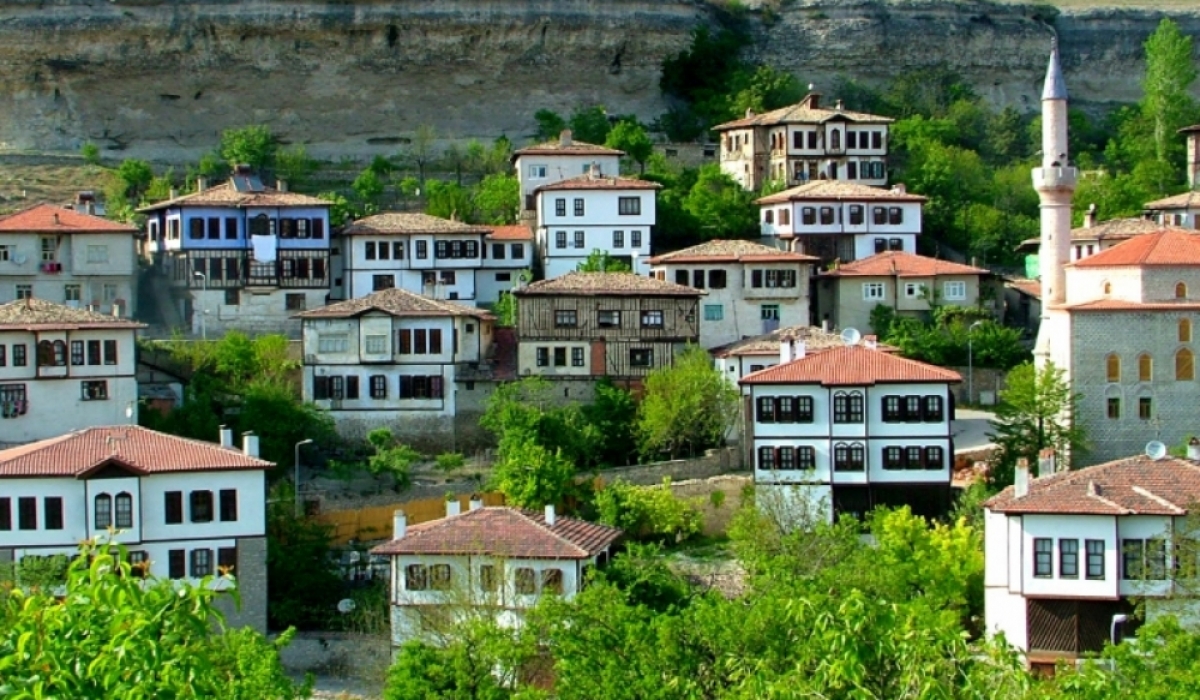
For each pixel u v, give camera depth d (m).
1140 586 96.19
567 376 136.50
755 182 187.62
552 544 100.19
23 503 107.88
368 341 134.25
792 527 110.56
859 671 56.84
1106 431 126.56
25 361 126.69
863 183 184.12
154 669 47.47
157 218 156.88
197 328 152.12
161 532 108.56
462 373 135.12
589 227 162.88
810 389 120.50
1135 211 184.25
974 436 134.75
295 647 104.94
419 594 100.69
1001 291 161.12
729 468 127.25
